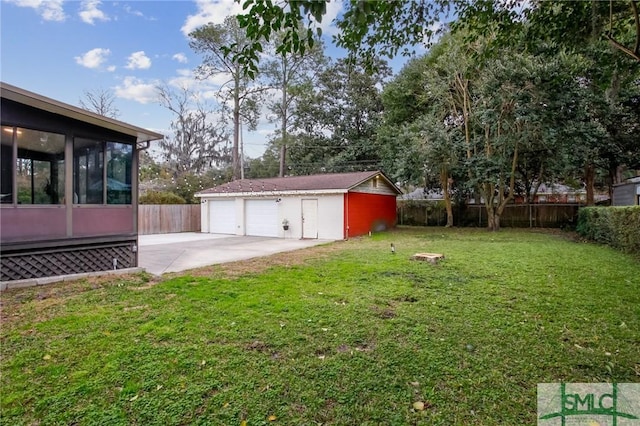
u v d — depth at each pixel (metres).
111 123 6.11
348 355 2.93
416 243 10.73
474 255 8.03
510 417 2.12
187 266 7.19
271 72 21.05
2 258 5.26
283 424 2.07
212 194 16.69
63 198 5.85
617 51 4.65
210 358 2.87
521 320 3.71
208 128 28.17
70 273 6.02
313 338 3.28
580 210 12.69
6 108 5.11
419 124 14.98
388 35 4.16
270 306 4.23
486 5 4.14
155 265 7.33
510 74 11.60
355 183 13.49
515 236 12.66
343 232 13.11
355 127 24.83
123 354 2.94
